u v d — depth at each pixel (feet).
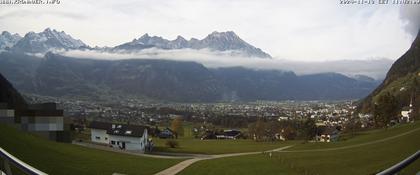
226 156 287.48
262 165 228.84
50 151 189.37
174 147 362.33
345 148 292.40
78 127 431.43
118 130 342.64
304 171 206.69
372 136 341.21
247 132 582.76
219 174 196.85
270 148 359.46
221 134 558.56
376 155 234.58
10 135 191.72
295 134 485.97
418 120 387.96
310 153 284.00
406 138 272.92
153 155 278.26
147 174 181.27
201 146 388.98
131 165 200.85
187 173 193.36
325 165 221.66
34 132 256.32
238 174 198.29
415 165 154.30
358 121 530.27
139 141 329.72
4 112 246.27
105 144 332.19
